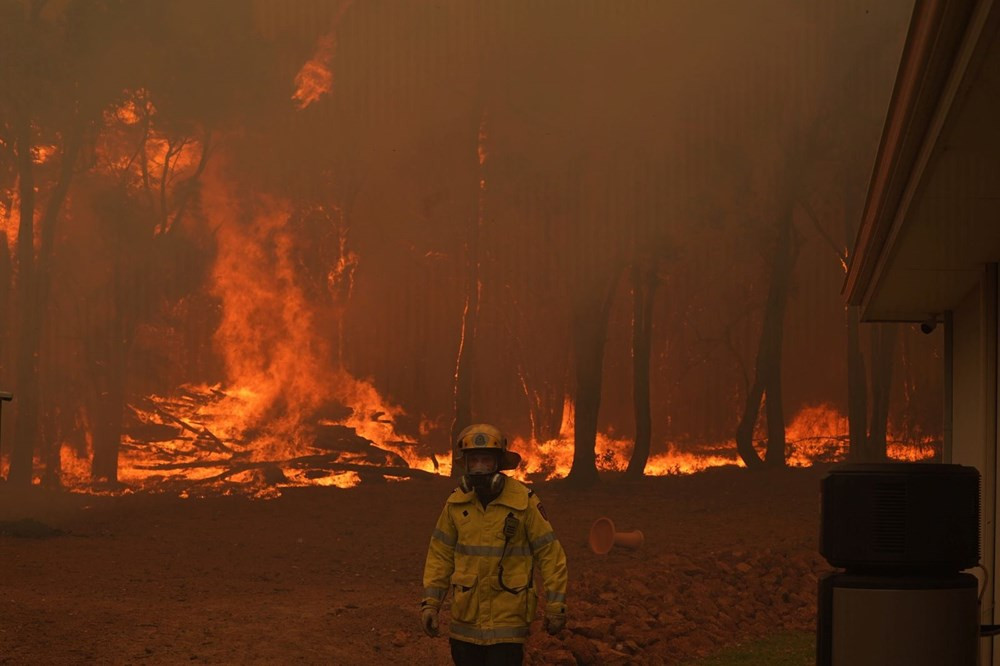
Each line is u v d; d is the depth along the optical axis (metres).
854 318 34.88
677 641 9.56
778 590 12.32
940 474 4.84
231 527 21.59
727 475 33.47
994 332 7.32
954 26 3.41
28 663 8.20
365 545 19.31
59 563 15.45
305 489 30.38
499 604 5.56
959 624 4.75
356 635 9.91
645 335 34.84
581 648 8.95
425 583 5.71
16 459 30.83
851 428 34.59
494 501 5.64
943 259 7.22
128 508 25.06
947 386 9.70
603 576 12.30
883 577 4.82
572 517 23.91
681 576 12.36
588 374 31.80
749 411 35.91
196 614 10.69
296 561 17.06
